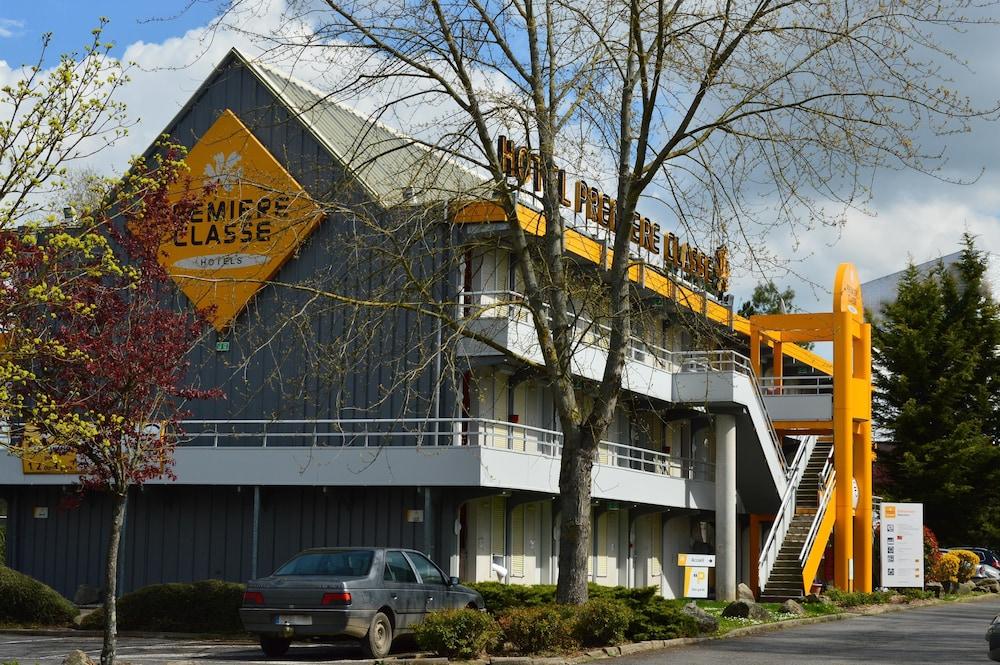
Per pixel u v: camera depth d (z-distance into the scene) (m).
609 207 36.06
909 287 68.94
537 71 22.80
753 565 45.94
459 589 23.14
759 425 41.72
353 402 32.84
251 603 20.50
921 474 64.00
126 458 19.27
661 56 20.91
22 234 14.91
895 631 27.41
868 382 43.97
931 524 65.81
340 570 21.00
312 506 32.47
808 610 33.06
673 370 41.38
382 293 22.16
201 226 34.50
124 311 19.05
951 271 70.69
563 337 22.97
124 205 18.55
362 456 30.38
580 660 20.06
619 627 21.50
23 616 27.92
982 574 53.97
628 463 42.06
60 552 35.12
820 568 47.19
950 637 25.80
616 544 40.62
